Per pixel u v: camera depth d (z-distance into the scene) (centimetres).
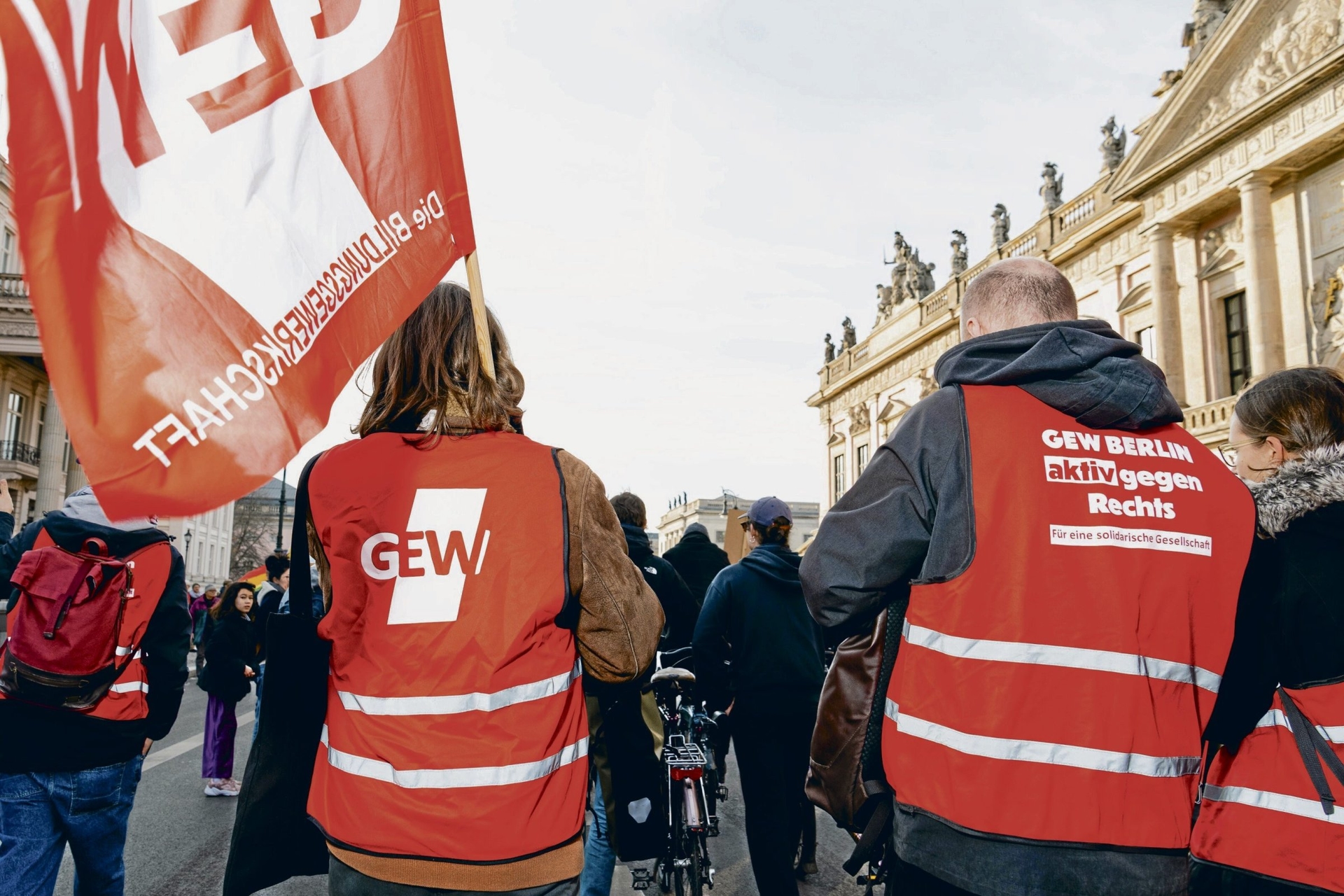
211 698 706
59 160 115
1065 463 161
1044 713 148
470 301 183
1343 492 183
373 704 151
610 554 171
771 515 418
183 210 129
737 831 630
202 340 127
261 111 144
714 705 419
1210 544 162
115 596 262
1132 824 144
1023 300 188
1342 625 176
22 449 3419
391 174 166
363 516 159
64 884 467
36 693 253
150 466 117
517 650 154
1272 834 186
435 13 179
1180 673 154
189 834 582
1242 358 1928
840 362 4169
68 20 118
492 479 163
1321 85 1664
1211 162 1927
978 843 146
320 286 147
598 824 371
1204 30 2048
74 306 114
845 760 181
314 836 164
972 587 156
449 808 144
